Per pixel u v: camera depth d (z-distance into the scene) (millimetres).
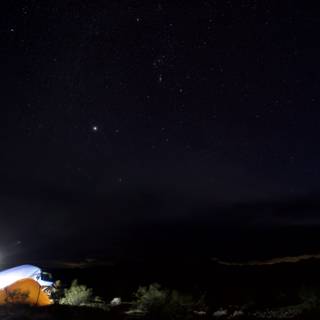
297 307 15328
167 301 14570
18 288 10414
